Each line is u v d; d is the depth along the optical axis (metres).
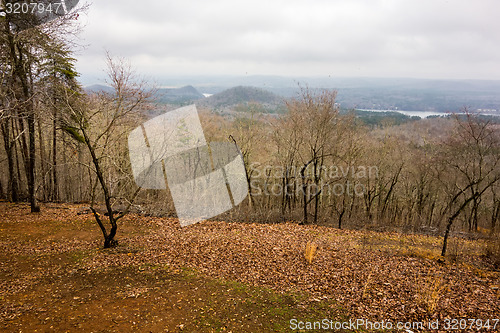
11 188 22.64
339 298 9.18
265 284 10.04
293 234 18.25
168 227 17.72
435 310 8.48
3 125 20.42
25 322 6.81
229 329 7.19
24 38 14.49
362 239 17.78
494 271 11.91
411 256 13.76
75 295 8.33
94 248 12.59
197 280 9.94
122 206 21.22
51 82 15.69
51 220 16.81
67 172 27.56
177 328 7.05
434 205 31.11
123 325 6.97
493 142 22.59
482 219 29.33
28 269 10.05
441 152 26.89
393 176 29.98
